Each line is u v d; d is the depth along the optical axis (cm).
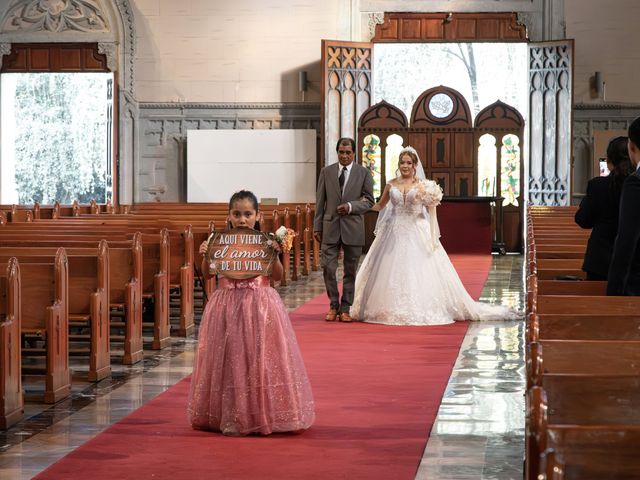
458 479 488
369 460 521
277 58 2248
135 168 2262
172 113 2259
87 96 2388
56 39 2239
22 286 689
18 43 2244
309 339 944
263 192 2222
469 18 2220
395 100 2775
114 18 2233
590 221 648
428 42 2230
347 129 2180
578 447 255
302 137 2212
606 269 634
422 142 2097
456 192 2095
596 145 2197
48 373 679
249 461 516
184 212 1745
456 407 656
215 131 2220
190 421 589
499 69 2778
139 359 852
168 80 2255
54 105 2391
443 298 1065
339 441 561
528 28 2206
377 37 2236
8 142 2342
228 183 2223
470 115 2091
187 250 1002
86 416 638
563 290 553
